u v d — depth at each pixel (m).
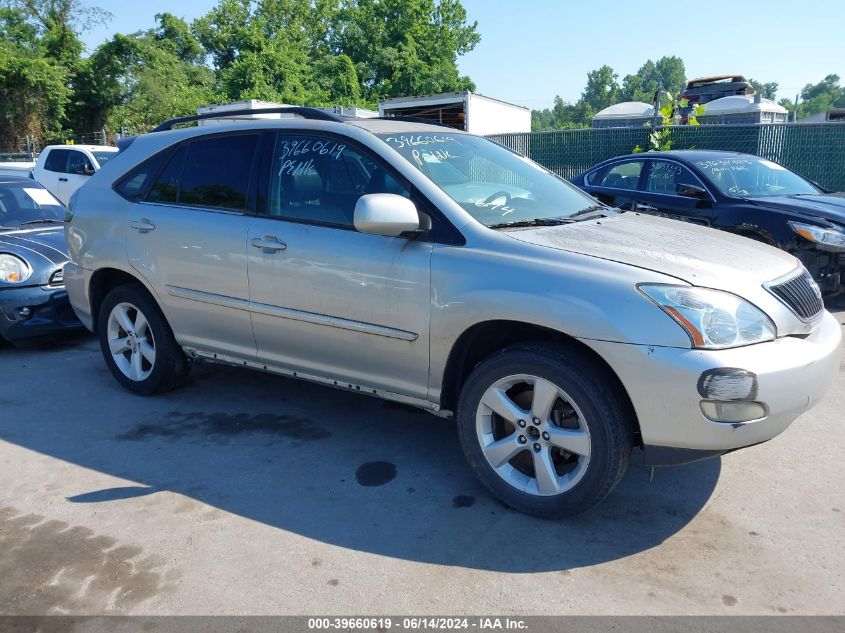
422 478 3.70
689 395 2.82
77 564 2.96
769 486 3.54
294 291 3.84
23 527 3.25
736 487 3.54
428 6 44.91
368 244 3.58
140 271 4.56
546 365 3.08
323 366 3.92
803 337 3.14
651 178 8.13
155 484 3.66
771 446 3.99
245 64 37.22
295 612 2.64
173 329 4.57
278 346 4.06
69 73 37.38
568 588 2.76
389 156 3.68
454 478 3.70
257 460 3.93
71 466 3.87
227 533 3.18
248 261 4.01
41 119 36.31
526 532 3.17
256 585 2.80
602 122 20.47
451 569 2.89
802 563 2.90
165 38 49.94
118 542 3.12
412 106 21.16
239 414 4.59
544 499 3.21
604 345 2.92
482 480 3.40
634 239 3.46
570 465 3.30
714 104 17.50
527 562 2.94
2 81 34.38
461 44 46.59
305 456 3.97
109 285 5.05
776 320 2.99
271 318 3.99
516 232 3.39
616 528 3.19
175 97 39.59
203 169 4.39
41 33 38.81
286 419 4.51
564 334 3.13
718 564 2.90
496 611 2.63
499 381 3.26
